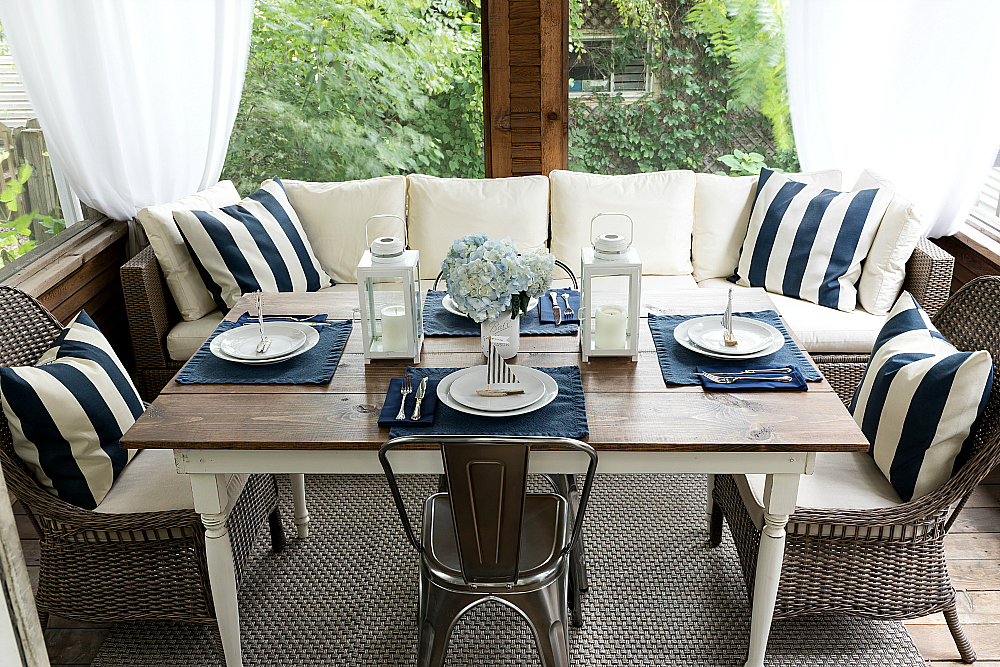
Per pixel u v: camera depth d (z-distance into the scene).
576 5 3.47
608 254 1.88
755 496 1.89
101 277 3.12
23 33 2.60
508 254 1.80
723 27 3.50
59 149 2.82
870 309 2.92
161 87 3.10
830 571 1.87
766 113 3.63
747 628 2.14
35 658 0.89
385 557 2.44
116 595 1.92
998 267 2.91
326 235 3.25
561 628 1.74
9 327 2.02
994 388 1.84
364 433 1.65
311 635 2.14
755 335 2.05
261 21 3.49
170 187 3.27
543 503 1.92
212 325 2.92
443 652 1.71
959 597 2.21
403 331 1.96
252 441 1.62
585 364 1.95
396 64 3.58
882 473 1.97
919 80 3.09
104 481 1.91
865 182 3.12
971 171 3.03
